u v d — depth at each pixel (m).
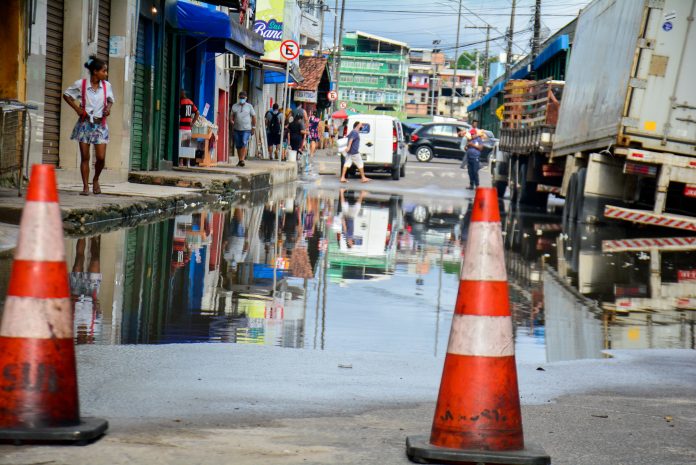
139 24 37.19
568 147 39.09
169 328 12.09
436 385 9.84
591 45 38.44
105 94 25.84
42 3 27.16
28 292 6.59
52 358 6.60
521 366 11.09
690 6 30.44
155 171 38.69
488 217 6.83
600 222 33.78
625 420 8.62
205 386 9.15
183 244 21.30
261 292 15.65
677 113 30.69
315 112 129.38
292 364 10.41
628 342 12.96
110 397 8.53
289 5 84.19
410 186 56.47
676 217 30.62
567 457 7.19
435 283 18.12
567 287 18.31
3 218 19.70
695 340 13.32
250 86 73.69
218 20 42.78
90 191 27.00
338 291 16.42
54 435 6.47
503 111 57.06
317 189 48.94
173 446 6.69
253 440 7.07
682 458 7.34
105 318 12.47
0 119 22.52
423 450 6.58
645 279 19.94
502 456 6.57
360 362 10.77
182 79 46.62
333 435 7.43
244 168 48.72
